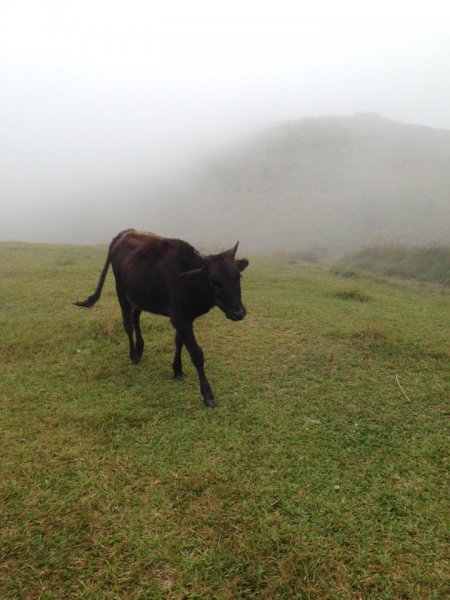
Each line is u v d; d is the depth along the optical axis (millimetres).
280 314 7219
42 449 3432
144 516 2758
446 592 2273
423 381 4695
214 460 3342
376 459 3383
